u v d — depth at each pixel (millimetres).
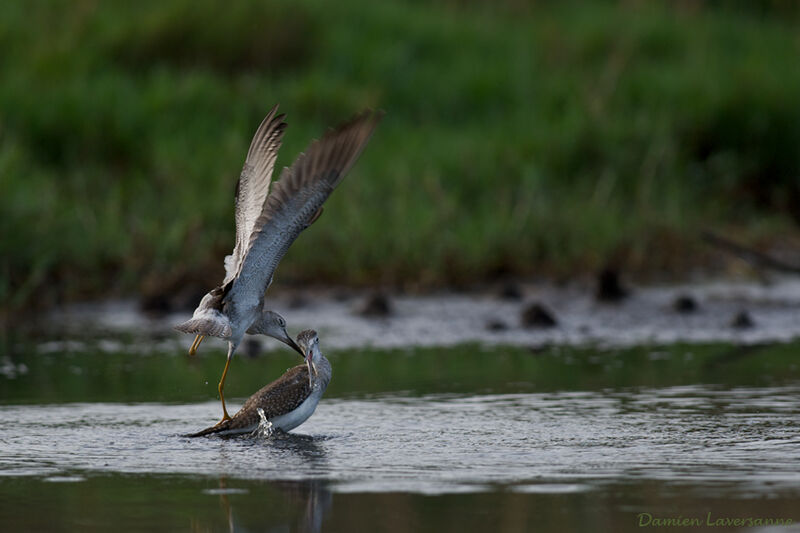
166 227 16375
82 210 16156
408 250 16469
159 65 21141
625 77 22453
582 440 8148
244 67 22000
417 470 7355
